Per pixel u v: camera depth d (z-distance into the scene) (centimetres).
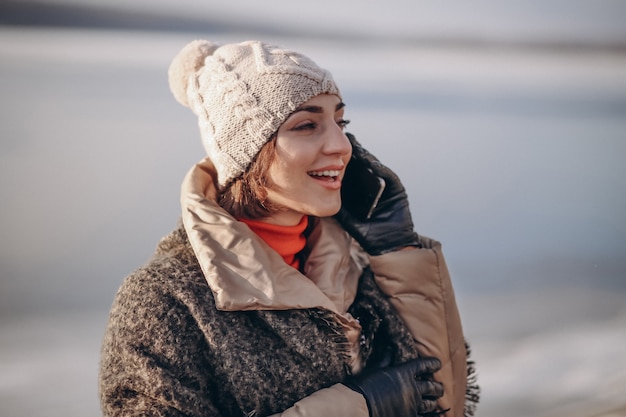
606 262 604
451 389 184
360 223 188
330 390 156
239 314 158
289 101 159
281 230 172
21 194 753
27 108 1201
